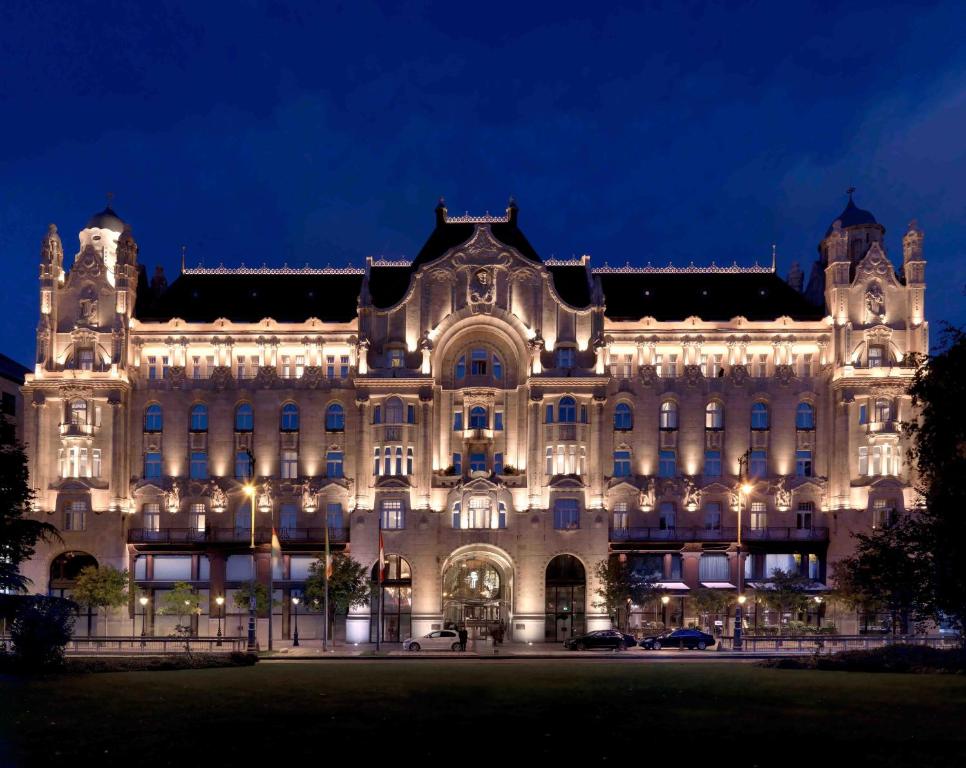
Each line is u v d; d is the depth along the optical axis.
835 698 42.69
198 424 105.12
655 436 104.25
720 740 33.25
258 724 35.88
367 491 101.00
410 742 32.81
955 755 31.06
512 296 104.12
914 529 57.00
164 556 103.38
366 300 103.62
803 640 82.44
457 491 100.06
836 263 103.44
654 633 97.44
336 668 58.44
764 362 105.25
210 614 102.06
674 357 105.62
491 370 104.62
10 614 69.62
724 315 107.56
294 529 102.62
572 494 100.19
